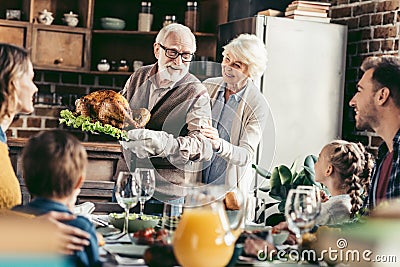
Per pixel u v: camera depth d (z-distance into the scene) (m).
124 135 2.93
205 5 5.90
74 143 2.08
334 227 2.45
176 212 2.89
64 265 1.91
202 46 5.87
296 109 5.12
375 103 2.89
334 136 5.23
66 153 2.05
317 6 5.18
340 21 5.42
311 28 5.15
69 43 5.63
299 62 5.11
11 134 5.70
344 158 3.02
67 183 2.06
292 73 5.10
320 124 5.18
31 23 5.52
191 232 1.95
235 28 5.22
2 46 2.45
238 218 2.05
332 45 5.20
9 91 2.43
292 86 5.10
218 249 1.94
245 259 2.13
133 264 2.06
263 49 3.70
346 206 2.91
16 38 5.51
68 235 1.96
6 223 1.92
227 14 5.66
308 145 5.16
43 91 5.79
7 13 5.56
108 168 4.86
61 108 5.81
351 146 3.06
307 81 5.14
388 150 2.93
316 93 5.16
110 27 5.77
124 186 2.57
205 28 5.89
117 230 2.62
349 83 5.32
